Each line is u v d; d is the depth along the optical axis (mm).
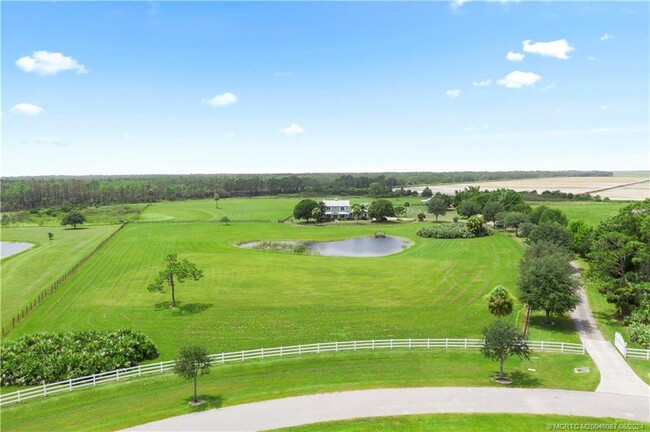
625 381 32281
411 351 39000
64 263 82875
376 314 51125
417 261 82062
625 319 45250
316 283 65688
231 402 29797
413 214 169500
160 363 35688
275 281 67062
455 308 52906
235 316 50938
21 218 160500
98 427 26953
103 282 67062
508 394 30281
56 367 34938
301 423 26781
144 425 26938
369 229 131250
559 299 43625
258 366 36281
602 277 47656
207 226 137125
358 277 69250
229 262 81688
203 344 42719
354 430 25828
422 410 28141
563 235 75750
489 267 74938
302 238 116125
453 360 36875
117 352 37062
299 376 34156
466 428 25891
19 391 31391
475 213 141875
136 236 115938
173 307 54438
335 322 48594
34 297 60250
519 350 32156
